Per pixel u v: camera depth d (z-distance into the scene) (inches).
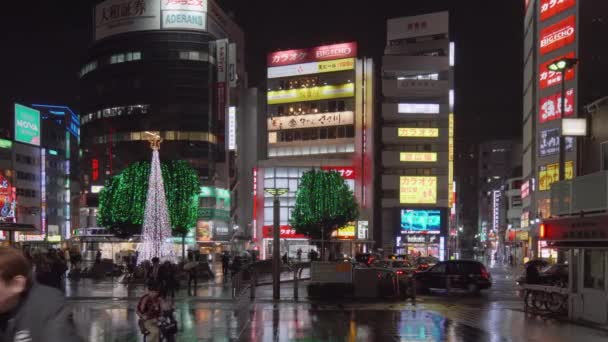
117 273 1728.6
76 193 5315.0
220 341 613.0
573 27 2566.4
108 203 2246.6
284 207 3577.8
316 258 2154.3
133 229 2228.1
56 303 132.3
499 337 641.6
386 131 3484.3
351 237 3508.9
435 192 3481.8
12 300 130.7
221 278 1717.5
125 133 3900.1
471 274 1254.9
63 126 5142.7
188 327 717.9
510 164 5846.5
